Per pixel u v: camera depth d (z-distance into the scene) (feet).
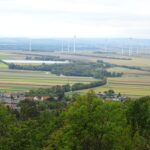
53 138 221.46
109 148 205.77
